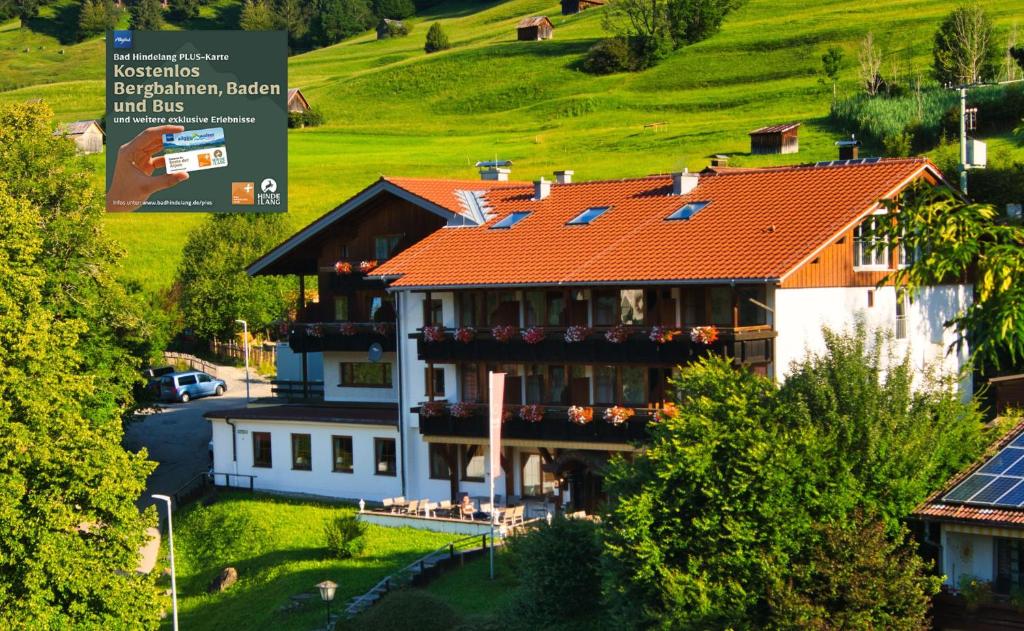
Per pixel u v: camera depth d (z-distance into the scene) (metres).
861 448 32.78
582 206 56.09
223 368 97.06
